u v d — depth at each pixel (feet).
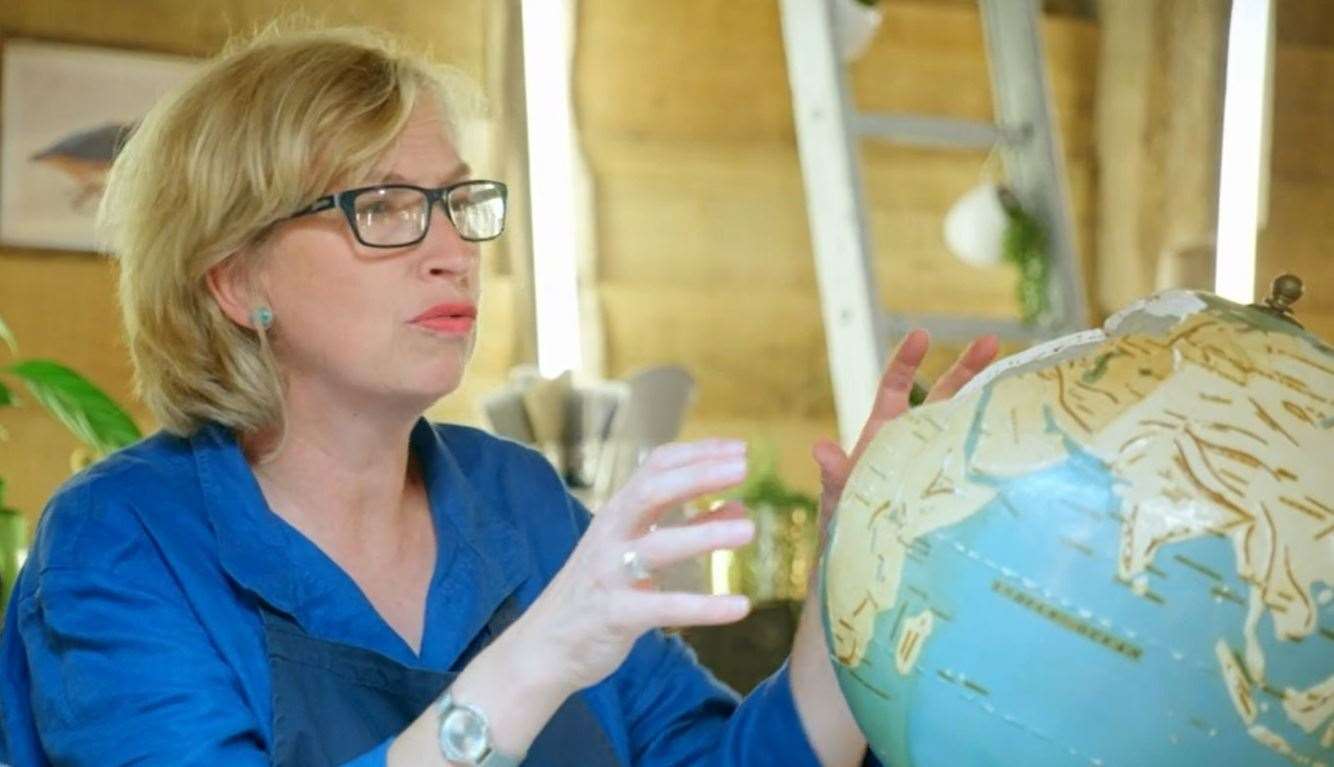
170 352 4.50
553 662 3.56
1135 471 2.99
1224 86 16.92
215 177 4.33
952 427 3.24
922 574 3.12
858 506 3.34
